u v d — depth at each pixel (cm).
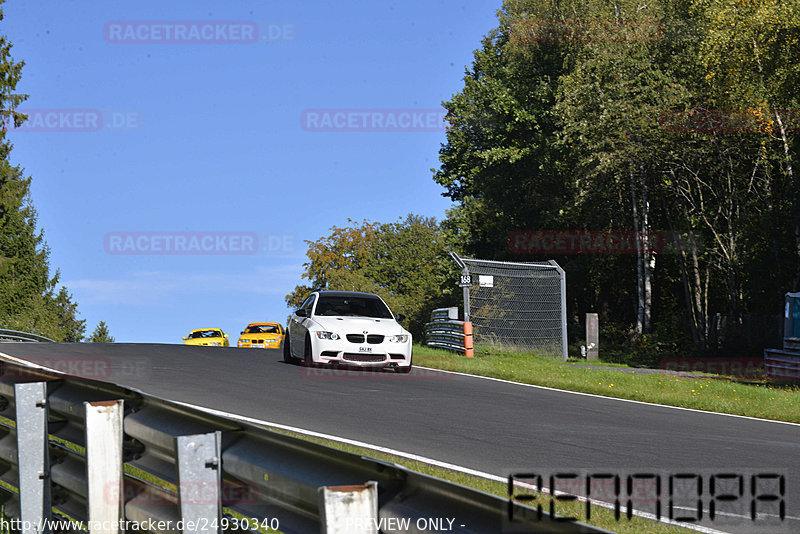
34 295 17388
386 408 3062
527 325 6925
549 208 10988
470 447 2303
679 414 3466
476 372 4906
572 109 9369
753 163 9738
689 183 10200
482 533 634
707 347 9662
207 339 8900
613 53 9406
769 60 8306
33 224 17875
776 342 8744
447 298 13088
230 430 935
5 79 11725
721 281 11138
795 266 9194
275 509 854
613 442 2498
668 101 9131
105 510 1052
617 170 9556
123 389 1075
